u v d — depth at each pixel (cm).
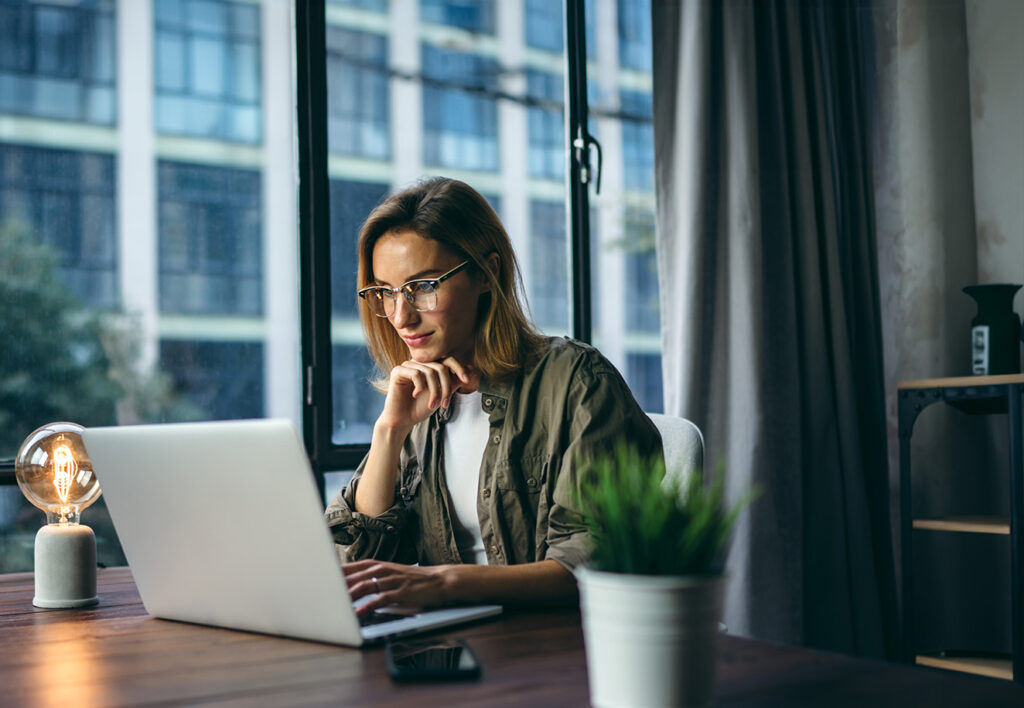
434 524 138
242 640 94
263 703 70
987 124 280
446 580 102
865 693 69
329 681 76
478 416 140
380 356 147
